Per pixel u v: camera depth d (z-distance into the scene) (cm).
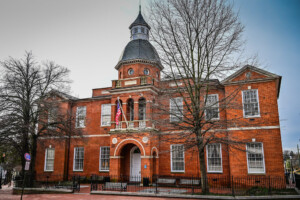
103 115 2739
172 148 2173
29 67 2214
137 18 2952
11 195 1841
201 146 1639
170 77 1762
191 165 2259
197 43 1731
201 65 1722
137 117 2314
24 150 2109
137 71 2553
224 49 1661
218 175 2155
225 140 1609
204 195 1509
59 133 2214
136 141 2227
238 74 2170
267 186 1919
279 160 1945
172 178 2200
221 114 2239
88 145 2714
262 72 2106
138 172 2414
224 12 1661
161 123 1736
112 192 1716
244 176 2005
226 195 1509
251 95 2131
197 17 1680
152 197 1571
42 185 2142
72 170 2708
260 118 2062
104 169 2592
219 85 2198
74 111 2866
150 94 2328
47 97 2262
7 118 1972
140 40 2748
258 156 2019
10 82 2056
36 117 2128
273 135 2006
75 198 1574
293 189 1825
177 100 2088
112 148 2314
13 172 3291
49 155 2798
